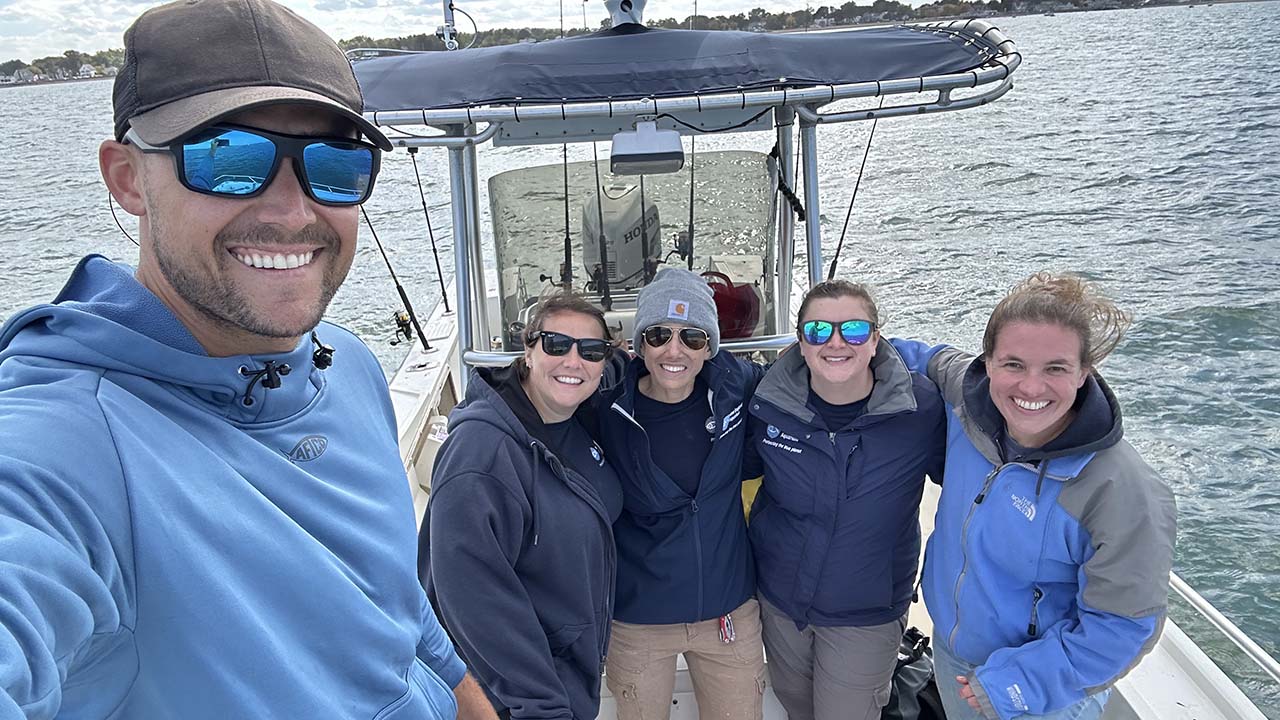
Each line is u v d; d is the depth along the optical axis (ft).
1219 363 31.07
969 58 6.93
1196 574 20.47
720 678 7.03
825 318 6.07
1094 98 108.47
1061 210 53.26
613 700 7.73
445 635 4.34
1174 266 41.60
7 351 2.62
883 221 52.31
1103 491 5.08
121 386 2.64
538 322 5.84
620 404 6.47
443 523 5.45
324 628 2.90
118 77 2.69
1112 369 31.45
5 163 105.29
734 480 6.80
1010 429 5.52
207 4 2.71
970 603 5.86
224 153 2.63
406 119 6.53
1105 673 5.19
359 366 4.01
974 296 38.27
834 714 6.98
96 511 2.34
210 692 2.54
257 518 2.76
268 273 2.80
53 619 2.07
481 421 5.70
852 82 6.75
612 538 6.29
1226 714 6.38
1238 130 78.02
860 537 6.53
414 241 47.85
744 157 8.68
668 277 6.46
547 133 7.36
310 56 2.85
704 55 6.91
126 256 51.96
